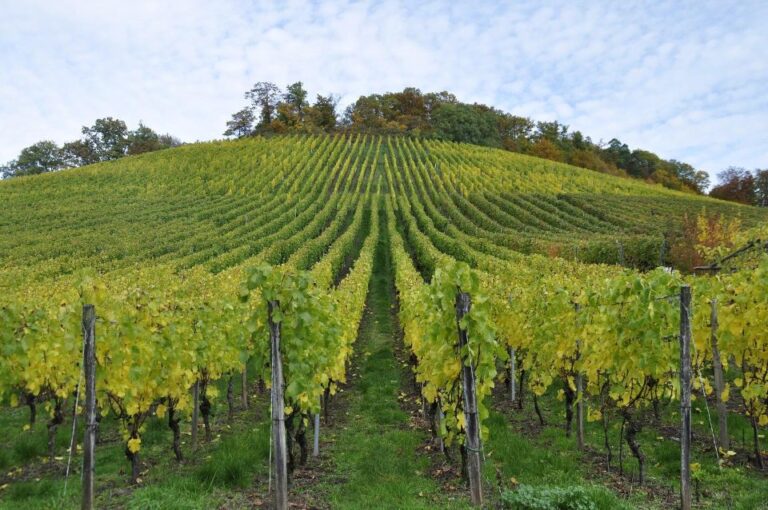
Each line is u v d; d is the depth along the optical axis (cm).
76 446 689
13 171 9406
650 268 2122
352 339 1052
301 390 548
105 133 10019
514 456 623
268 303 520
